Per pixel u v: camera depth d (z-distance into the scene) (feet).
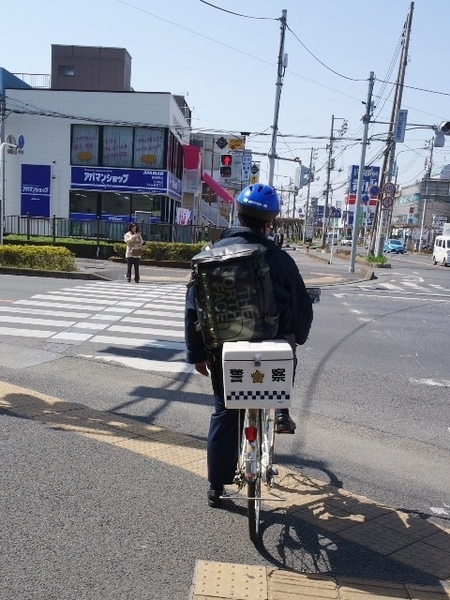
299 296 11.71
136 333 32.53
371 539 11.83
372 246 136.67
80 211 114.73
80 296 47.32
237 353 10.15
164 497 13.01
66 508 12.24
